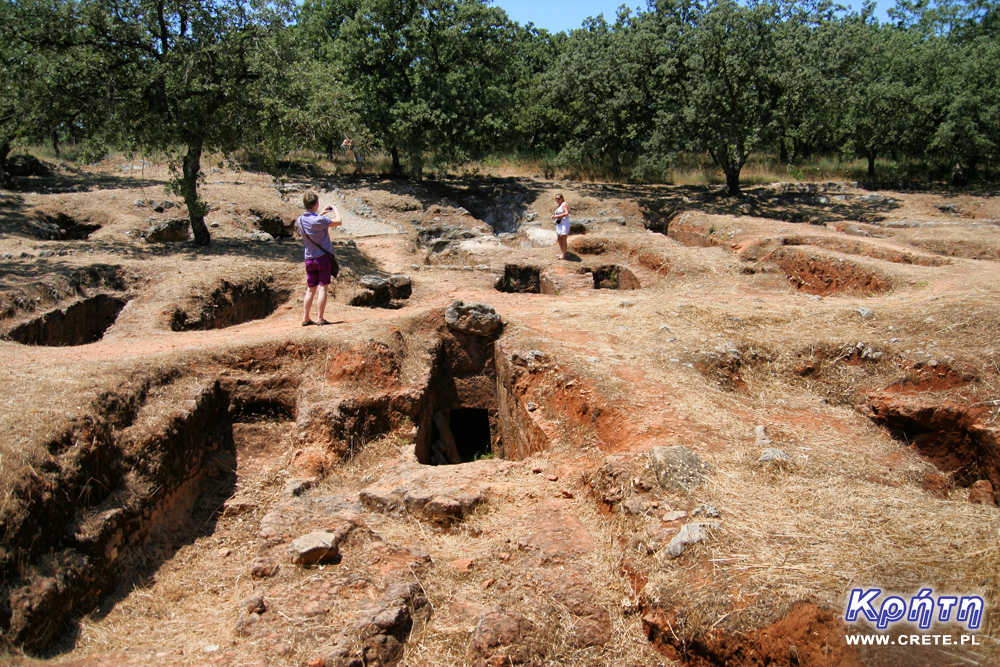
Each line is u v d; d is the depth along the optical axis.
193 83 13.51
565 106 31.12
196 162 14.38
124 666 4.17
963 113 25.41
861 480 5.23
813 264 13.46
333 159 32.06
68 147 26.83
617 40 25.36
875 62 28.25
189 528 6.24
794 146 33.19
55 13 12.56
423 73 25.86
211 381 7.58
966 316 8.45
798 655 3.46
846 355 8.19
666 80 24.62
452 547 5.13
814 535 4.23
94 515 5.26
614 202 25.33
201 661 4.04
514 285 15.56
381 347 8.53
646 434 6.05
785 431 6.19
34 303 9.98
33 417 5.49
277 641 4.13
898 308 9.30
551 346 8.59
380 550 5.06
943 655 3.24
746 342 8.59
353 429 7.40
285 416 7.87
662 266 14.93
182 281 11.21
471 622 4.31
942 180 28.16
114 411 6.28
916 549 3.98
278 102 13.51
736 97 23.12
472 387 9.83
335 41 26.09
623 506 5.00
